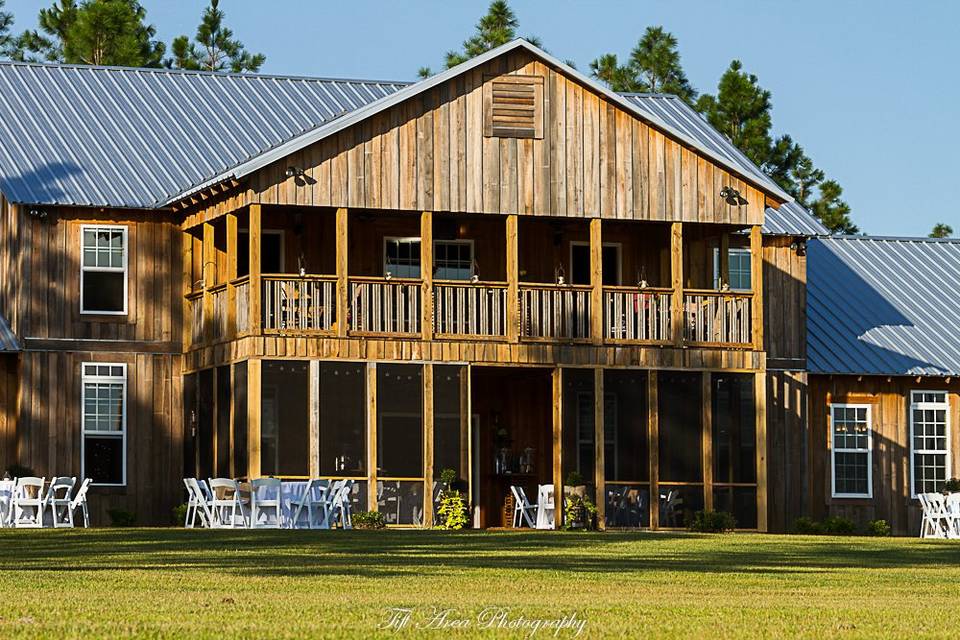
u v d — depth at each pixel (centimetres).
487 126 3528
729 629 1287
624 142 3609
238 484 3234
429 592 1614
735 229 3781
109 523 3616
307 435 3359
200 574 1812
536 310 3553
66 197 3588
